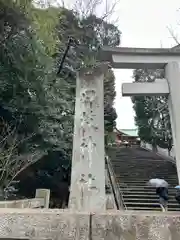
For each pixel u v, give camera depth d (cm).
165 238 114
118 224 119
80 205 283
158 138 1770
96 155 339
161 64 492
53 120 746
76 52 1103
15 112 634
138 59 496
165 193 704
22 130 645
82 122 369
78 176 319
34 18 716
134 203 787
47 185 822
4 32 641
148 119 1936
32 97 662
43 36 771
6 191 553
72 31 1141
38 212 130
